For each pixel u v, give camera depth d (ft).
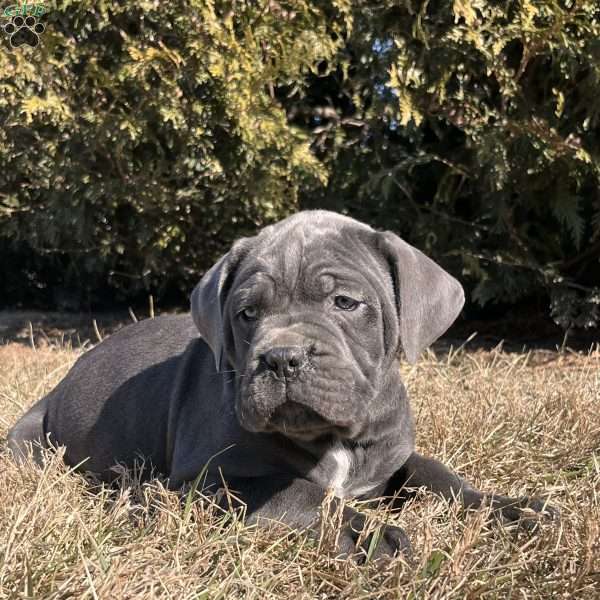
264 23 4.77
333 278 2.47
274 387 2.30
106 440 3.04
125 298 7.04
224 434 2.56
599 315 5.27
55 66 4.78
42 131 5.02
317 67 5.03
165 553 2.11
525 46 4.66
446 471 2.66
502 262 5.10
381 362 2.54
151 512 2.44
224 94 4.68
